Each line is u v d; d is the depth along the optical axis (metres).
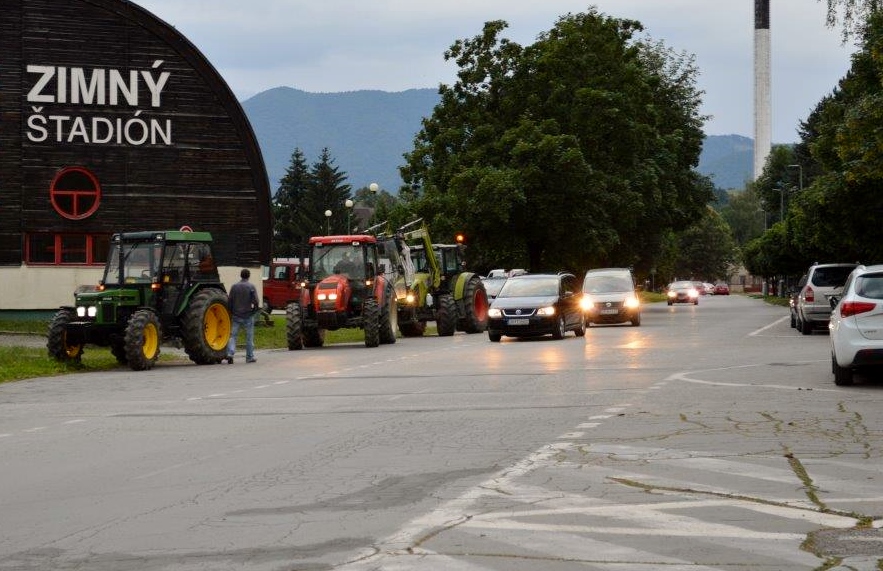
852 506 9.93
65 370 30.31
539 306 40.50
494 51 72.25
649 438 14.45
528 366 27.86
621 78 72.62
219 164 55.88
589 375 24.73
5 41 53.62
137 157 54.94
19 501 11.06
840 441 14.02
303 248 40.59
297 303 40.41
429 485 11.27
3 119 53.53
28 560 8.47
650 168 73.81
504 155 69.50
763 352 32.25
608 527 9.16
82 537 9.27
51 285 53.62
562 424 16.08
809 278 43.09
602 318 52.25
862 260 54.53
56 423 17.88
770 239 109.06
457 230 67.44
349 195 165.00
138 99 54.97
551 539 8.74
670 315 72.19
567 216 68.88
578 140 68.31
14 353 33.16
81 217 54.12
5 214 53.41
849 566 7.81
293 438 15.23
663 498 10.38
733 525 9.19
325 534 9.10
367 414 17.95
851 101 44.31
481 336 47.06
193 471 12.62
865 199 47.84
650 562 7.98
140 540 9.09
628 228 74.56
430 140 73.56
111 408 20.09
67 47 54.19
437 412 17.95
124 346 30.67
